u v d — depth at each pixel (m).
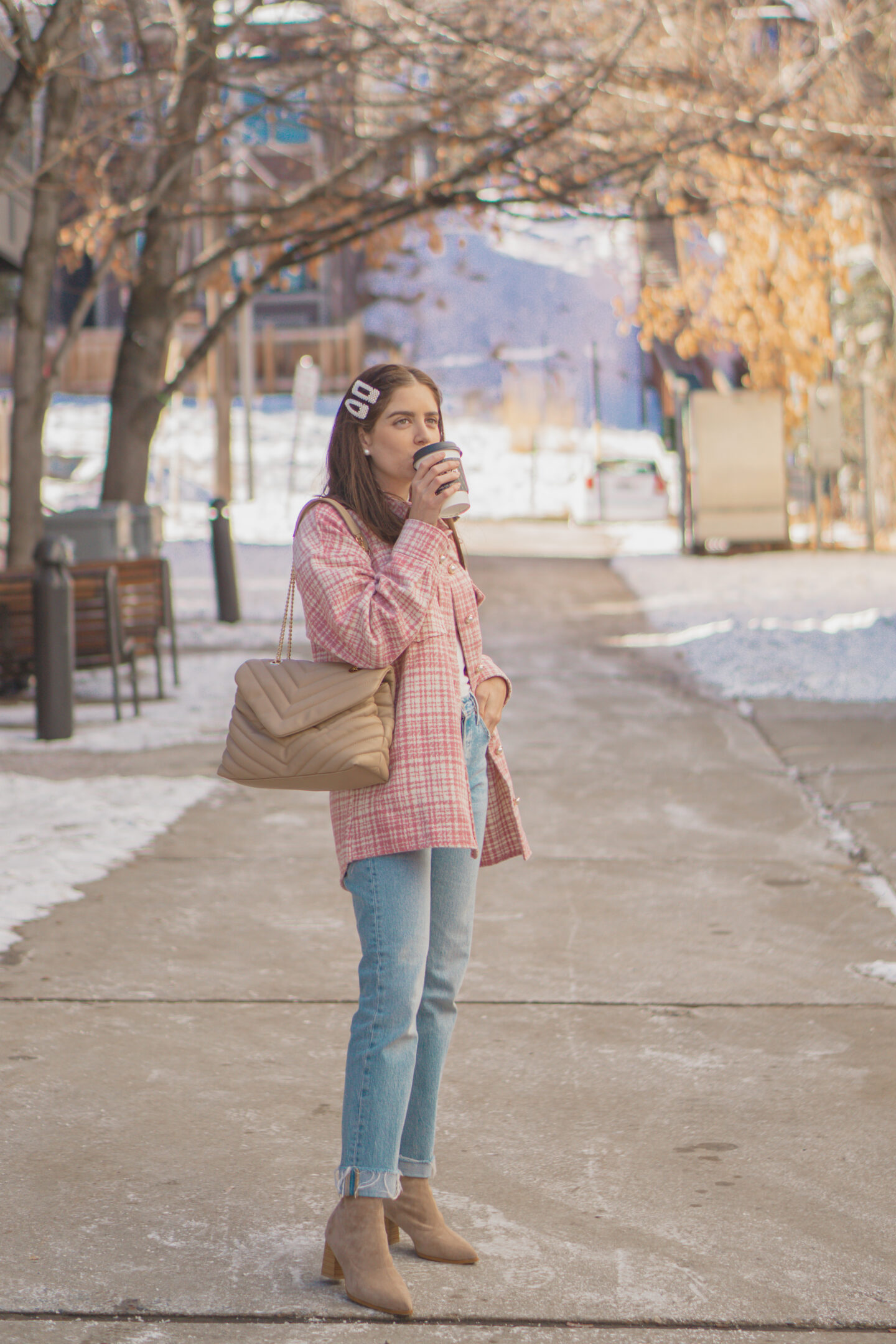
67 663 9.59
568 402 43.94
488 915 5.88
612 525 29.81
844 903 6.04
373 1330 2.88
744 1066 4.32
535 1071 4.27
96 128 13.82
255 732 2.95
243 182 15.52
